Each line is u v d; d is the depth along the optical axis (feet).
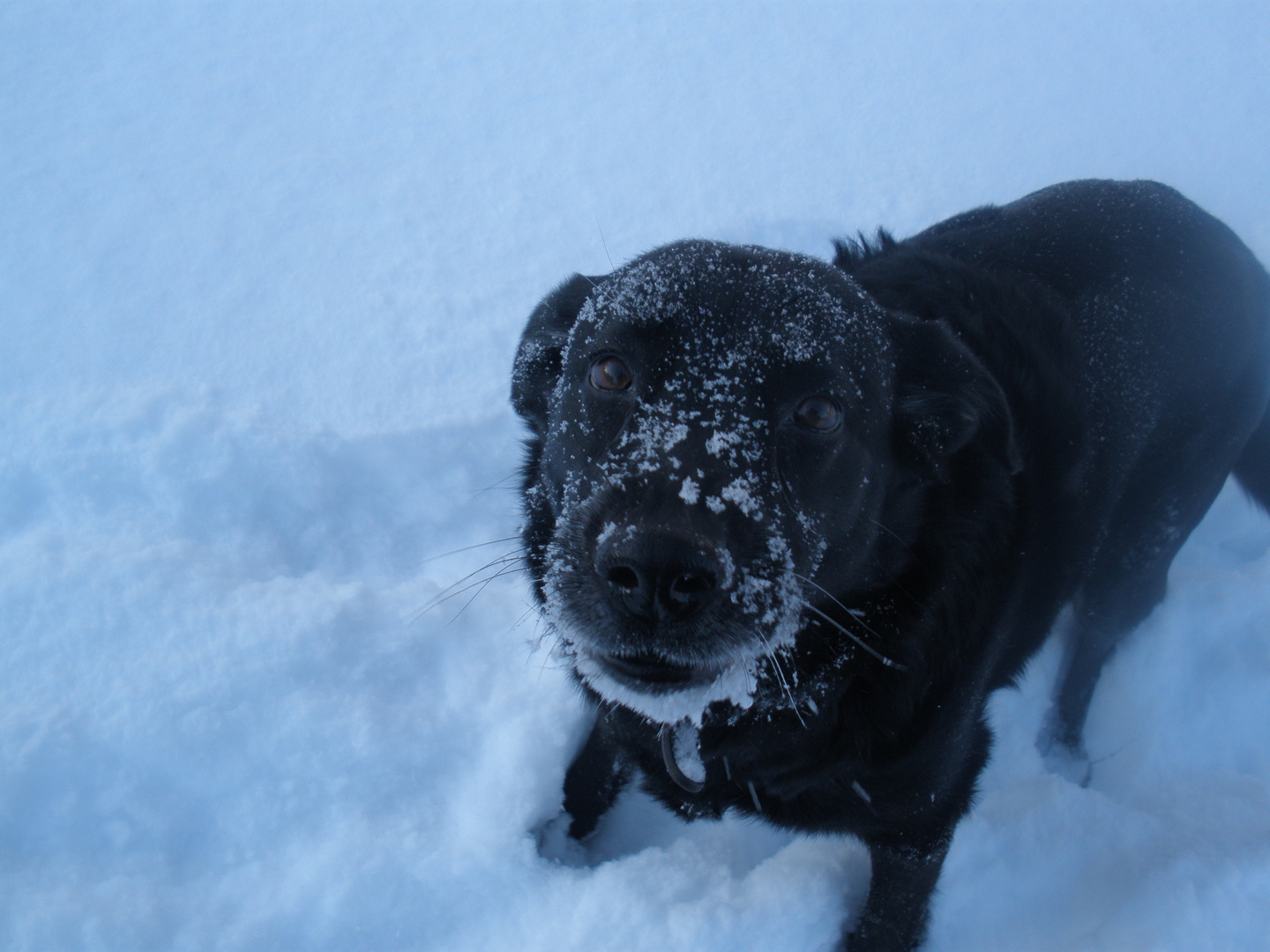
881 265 2.51
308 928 2.36
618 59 5.25
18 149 4.28
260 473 2.89
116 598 2.63
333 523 2.91
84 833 2.43
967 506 2.30
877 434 2.17
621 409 2.11
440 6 5.66
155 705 2.51
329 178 4.24
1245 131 4.86
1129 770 2.69
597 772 2.55
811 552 2.10
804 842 2.49
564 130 4.65
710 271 2.12
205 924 2.35
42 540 2.75
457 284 3.70
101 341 3.39
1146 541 2.68
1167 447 2.61
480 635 2.69
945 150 4.68
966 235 2.63
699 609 1.96
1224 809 2.58
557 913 2.38
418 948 2.38
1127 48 5.52
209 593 2.65
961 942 2.44
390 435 3.02
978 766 2.40
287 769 2.50
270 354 3.36
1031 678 2.78
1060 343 2.46
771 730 2.26
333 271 3.74
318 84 4.90
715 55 5.33
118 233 3.86
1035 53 5.45
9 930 2.31
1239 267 2.70
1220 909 2.42
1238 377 2.65
